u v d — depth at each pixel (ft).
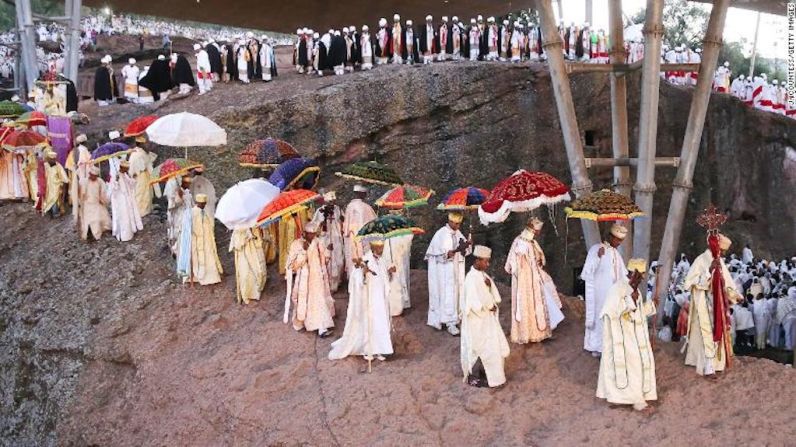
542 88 63.05
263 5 95.25
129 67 67.46
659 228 70.13
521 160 62.54
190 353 32.89
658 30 37.91
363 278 29.55
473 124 60.54
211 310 35.96
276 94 57.41
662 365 28.22
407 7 98.99
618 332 25.49
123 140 53.26
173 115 40.42
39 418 34.68
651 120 38.65
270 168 42.04
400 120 58.03
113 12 115.24
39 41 105.40
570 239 64.95
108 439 30.73
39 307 39.01
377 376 28.50
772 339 55.47
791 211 76.23
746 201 75.10
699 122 39.83
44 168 48.49
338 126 55.72
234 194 34.78
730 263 66.54
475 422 25.48
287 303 33.35
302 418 26.45
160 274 39.32
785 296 54.75
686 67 40.29
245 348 31.73
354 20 102.83
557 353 30.01
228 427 27.55
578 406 26.25
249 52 66.33
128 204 43.14
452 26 70.74
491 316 27.53
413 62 69.00
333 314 33.60
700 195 72.54
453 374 28.55
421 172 58.95
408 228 29.50
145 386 31.63
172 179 40.47
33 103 67.15
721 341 26.84
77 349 35.22
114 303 37.22
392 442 24.68
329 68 66.54
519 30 75.25
